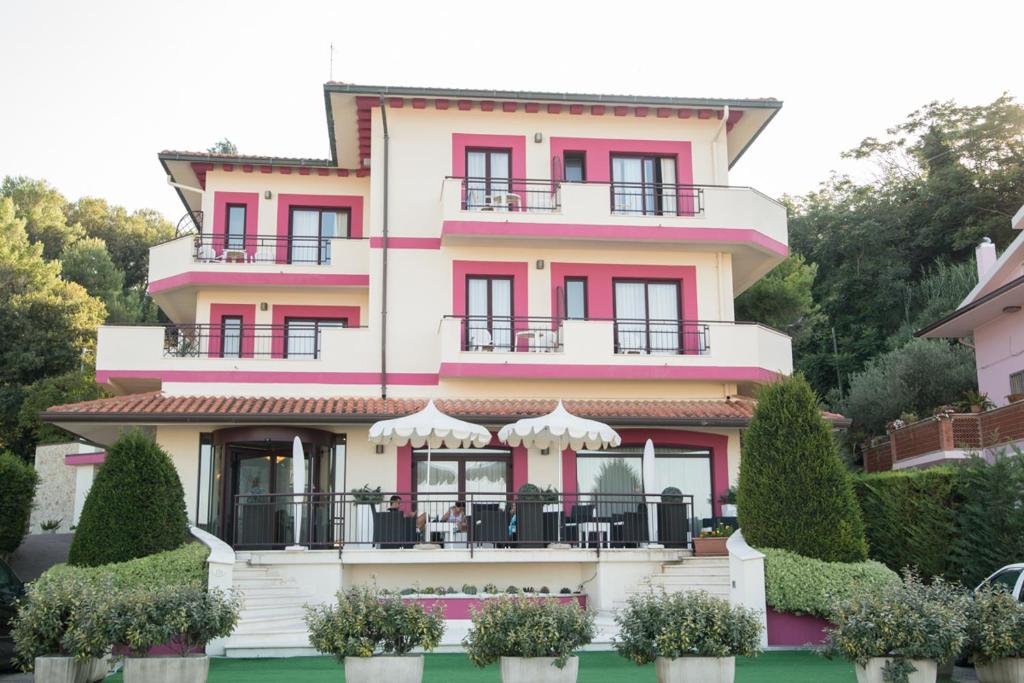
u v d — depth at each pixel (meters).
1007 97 51.12
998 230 46.19
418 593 19.02
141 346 24.05
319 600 19.08
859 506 19.88
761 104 26.22
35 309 45.47
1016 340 26.36
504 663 11.05
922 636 11.55
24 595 14.80
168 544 17.53
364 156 27.61
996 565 17.98
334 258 27.52
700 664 11.08
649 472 20.86
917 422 26.50
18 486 22.58
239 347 27.14
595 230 24.88
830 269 50.16
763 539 17.77
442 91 25.34
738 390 26.25
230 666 14.70
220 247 28.22
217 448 22.55
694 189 26.27
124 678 11.16
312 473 22.41
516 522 20.58
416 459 23.36
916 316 46.06
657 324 25.38
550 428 19.86
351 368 24.47
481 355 24.05
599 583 19.66
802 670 14.06
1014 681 12.34
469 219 24.58
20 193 59.22
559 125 26.34
